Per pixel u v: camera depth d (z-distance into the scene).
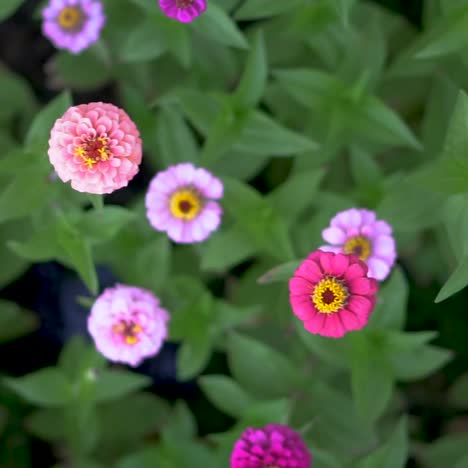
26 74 1.21
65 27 1.07
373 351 0.98
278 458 0.91
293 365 1.02
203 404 1.18
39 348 1.21
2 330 1.18
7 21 1.21
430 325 1.14
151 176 1.19
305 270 0.88
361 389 0.97
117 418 1.13
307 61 1.10
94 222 0.98
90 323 0.97
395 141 1.02
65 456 1.16
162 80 1.13
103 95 1.20
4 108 1.15
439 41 0.97
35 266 1.21
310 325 0.88
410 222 1.00
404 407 1.14
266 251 1.03
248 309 1.02
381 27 1.10
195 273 1.10
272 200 1.00
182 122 1.04
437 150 1.07
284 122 1.10
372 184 1.03
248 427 0.94
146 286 1.03
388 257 0.94
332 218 0.98
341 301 0.88
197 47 1.10
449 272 1.10
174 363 1.19
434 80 1.07
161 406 1.14
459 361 1.14
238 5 1.13
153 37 1.02
